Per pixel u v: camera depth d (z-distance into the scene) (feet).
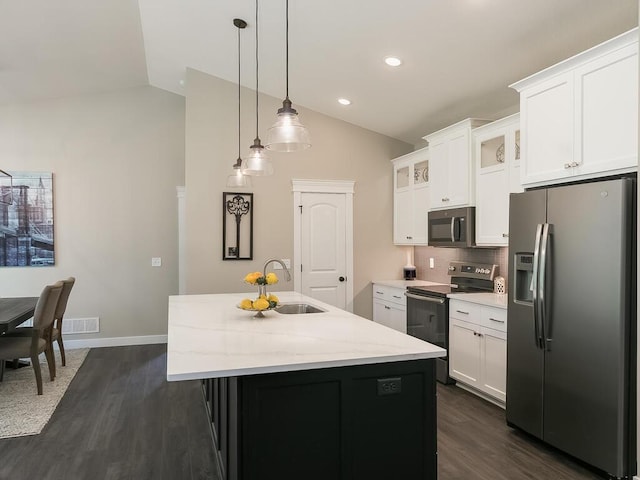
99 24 13.37
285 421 6.06
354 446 6.36
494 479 8.19
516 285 9.97
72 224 18.51
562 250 8.73
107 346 18.81
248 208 17.12
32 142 18.08
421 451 6.71
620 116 7.91
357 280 18.56
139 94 19.26
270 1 11.02
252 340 7.39
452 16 9.95
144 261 19.25
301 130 8.68
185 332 8.07
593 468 8.36
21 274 17.95
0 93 16.89
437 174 15.19
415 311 15.08
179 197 19.47
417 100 14.93
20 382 14.06
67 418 11.25
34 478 8.39
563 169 9.09
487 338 11.68
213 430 9.97
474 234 13.55
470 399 12.32
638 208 7.37
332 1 10.48
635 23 9.03
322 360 6.13
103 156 18.85
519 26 9.89
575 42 10.06
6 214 17.75
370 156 18.78
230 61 15.28
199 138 16.67
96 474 8.54
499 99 13.57
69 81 17.07
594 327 8.13
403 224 18.17
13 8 11.93
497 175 12.51
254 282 9.77
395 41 11.53
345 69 13.79
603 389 7.98
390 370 6.52
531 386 9.55
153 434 10.35
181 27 13.50
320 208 18.08
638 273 7.34
